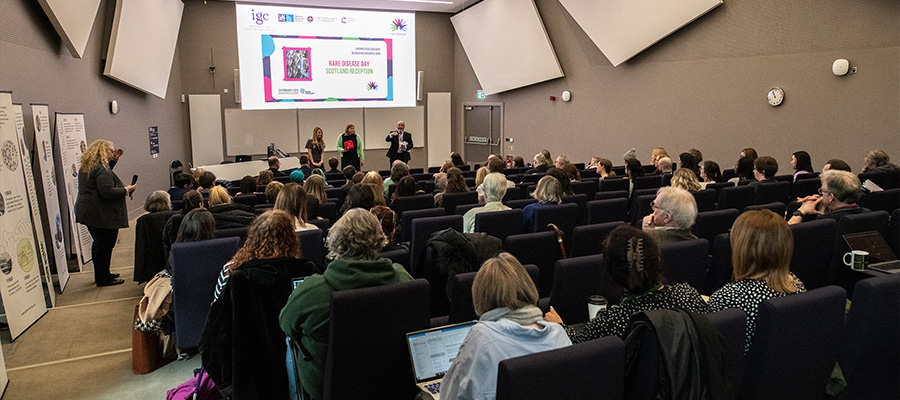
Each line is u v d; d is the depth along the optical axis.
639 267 1.88
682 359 1.61
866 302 2.12
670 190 3.10
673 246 2.82
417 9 14.80
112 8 8.62
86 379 3.54
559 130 12.66
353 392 2.22
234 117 13.34
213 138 13.45
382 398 2.29
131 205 9.26
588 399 1.56
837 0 7.22
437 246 3.03
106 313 4.78
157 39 9.85
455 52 15.76
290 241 2.79
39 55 6.12
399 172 6.61
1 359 3.32
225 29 13.37
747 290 2.09
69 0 6.11
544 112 13.09
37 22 6.09
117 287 5.54
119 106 8.91
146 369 3.60
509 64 13.45
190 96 13.16
